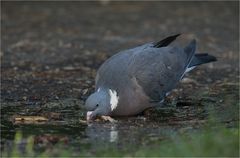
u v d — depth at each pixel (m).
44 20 23.41
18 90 14.58
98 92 12.12
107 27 22.48
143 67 12.47
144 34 21.34
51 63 17.45
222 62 17.66
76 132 11.26
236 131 10.20
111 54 18.67
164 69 12.81
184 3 26.73
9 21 23.11
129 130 11.34
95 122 11.96
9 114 12.59
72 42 20.22
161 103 13.09
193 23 23.00
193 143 9.59
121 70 12.27
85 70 16.67
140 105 12.29
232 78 15.84
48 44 19.91
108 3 26.75
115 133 11.12
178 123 11.83
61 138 10.65
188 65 13.50
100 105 11.98
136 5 26.44
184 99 13.75
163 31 21.75
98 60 17.91
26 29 21.95
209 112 12.37
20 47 19.39
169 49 13.37
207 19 23.72
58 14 24.45
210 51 19.03
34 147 10.26
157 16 24.28
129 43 20.08
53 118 12.27
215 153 9.16
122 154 9.62
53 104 13.39
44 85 15.06
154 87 12.48
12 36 20.89
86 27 22.47
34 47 19.44
